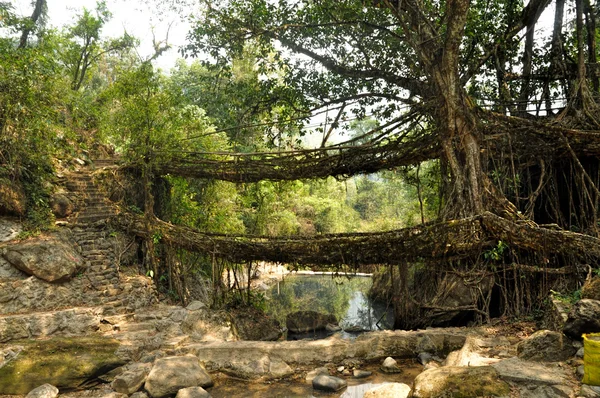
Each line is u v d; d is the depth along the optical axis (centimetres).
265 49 1598
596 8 1184
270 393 718
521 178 1081
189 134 1645
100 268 1155
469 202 934
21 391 694
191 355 820
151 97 1404
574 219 1022
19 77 1138
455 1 891
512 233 852
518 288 936
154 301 1170
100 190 1407
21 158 1184
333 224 3247
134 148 1403
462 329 881
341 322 1474
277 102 1584
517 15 1249
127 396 699
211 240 1140
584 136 903
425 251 912
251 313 1224
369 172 1185
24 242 1054
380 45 1423
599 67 1086
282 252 1042
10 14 1636
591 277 774
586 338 507
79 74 2559
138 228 1302
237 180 1323
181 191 1631
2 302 941
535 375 530
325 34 1435
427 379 545
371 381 743
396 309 1046
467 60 1297
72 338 886
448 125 962
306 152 1201
